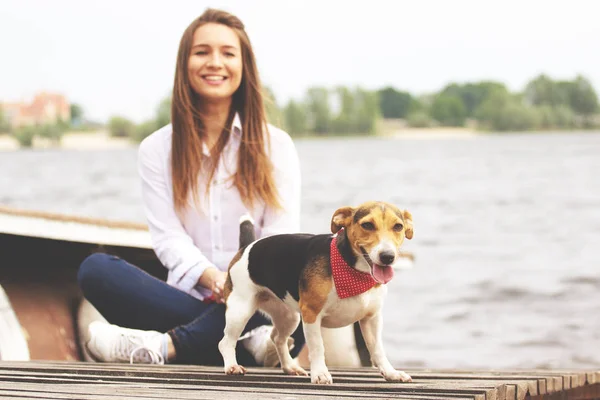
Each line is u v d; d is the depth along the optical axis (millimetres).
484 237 21297
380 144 99438
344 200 31562
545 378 4074
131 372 4199
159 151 5543
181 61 5438
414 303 13023
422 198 32562
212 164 5457
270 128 5598
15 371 4328
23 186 40500
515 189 36281
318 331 3729
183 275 5230
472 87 117062
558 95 115812
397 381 3801
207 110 5504
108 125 104875
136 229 6734
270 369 4758
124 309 5289
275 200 5410
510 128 116000
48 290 6617
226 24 5469
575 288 13961
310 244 3809
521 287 14102
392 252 3463
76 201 31828
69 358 6418
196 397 3303
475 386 3555
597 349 10055
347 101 107875
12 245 6559
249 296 4141
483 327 11258
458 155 69312
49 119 105250
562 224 23953
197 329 5121
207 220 5457
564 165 53875
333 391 3506
